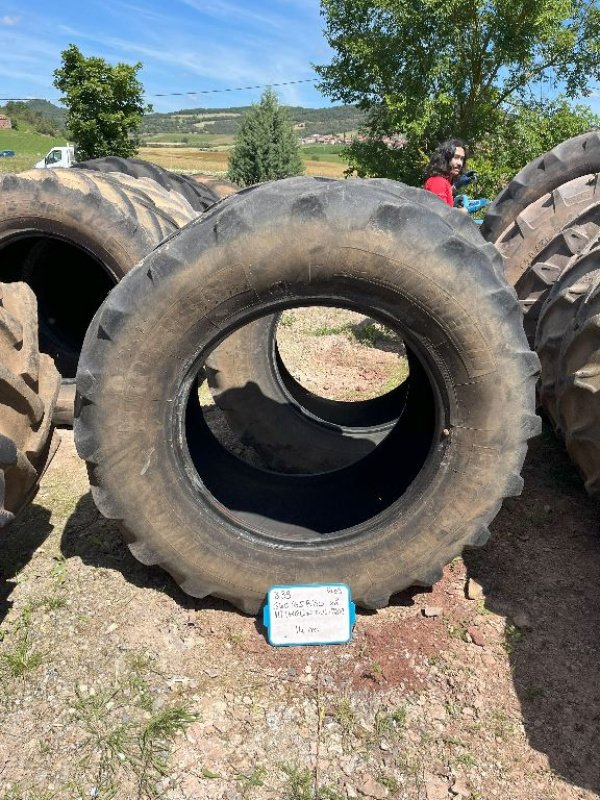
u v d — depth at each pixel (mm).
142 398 2275
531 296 3752
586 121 11547
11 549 2994
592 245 3207
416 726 2176
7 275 4949
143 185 5152
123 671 2346
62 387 4375
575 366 2744
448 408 2367
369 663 2402
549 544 3078
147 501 2367
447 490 2416
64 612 2604
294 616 2471
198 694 2271
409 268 2164
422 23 10938
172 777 2000
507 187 4656
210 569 2475
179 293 2170
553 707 2234
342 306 2297
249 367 3992
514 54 10812
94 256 4125
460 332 2232
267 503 3020
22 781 1979
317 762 2057
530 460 3836
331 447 3990
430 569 2518
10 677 2314
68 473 3766
